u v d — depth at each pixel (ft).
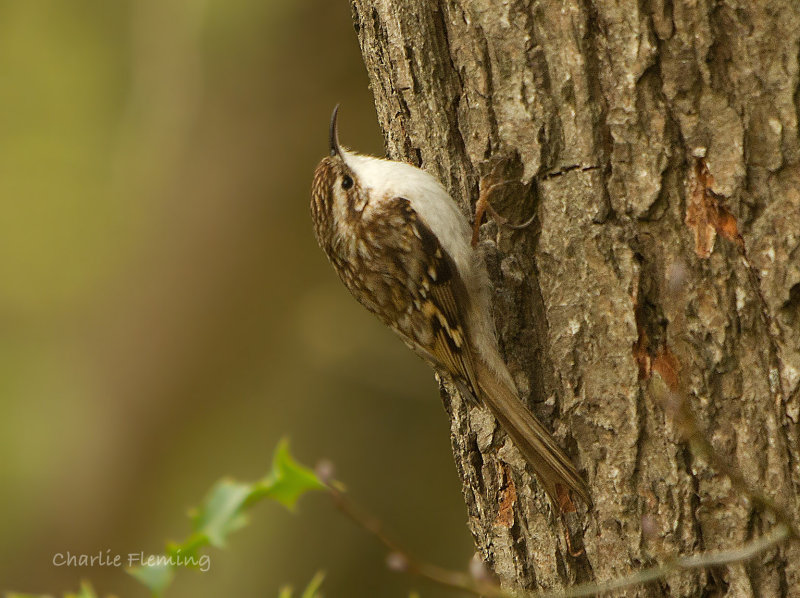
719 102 16.58
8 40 60.44
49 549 46.29
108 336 45.57
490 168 19.20
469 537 41.57
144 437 44.75
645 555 18.04
